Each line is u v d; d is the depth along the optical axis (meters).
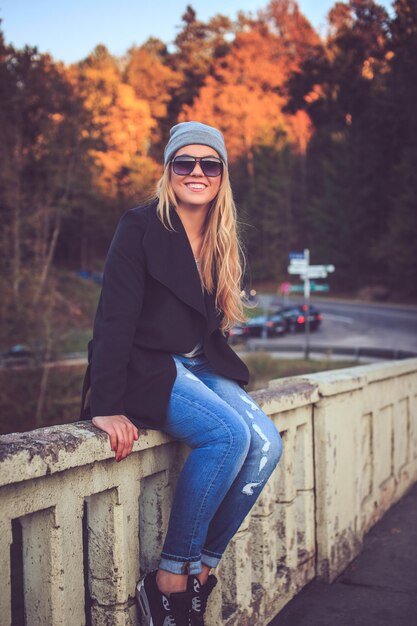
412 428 5.43
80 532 1.91
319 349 29.97
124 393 2.09
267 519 2.85
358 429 3.89
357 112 76.94
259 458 2.22
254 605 2.72
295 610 3.00
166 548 2.14
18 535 4.07
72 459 1.77
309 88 85.56
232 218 2.38
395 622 2.88
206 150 2.28
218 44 100.50
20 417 21.05
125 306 2.06
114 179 64.31
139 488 2.15
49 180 25.28
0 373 20.95
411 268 56.81
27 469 1.64
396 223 57.31
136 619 2.15
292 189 77.44
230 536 2.28
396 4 72.69
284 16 92.69
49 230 25.52
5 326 20.72
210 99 80.62
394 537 4.05
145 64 89.88
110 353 2.01
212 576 2.28
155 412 2.10
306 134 80.25
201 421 2.10
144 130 67.81
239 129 79.31
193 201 2.27
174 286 2.15
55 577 1.82
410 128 63.00
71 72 28.62
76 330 21.95
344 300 60.56
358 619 2.90
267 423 2.29
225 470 2.09
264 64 87.06
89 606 2.31
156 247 2.15
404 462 5.20
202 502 2.10
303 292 67.75
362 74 78.50
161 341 2.16
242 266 2.51
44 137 25.61
